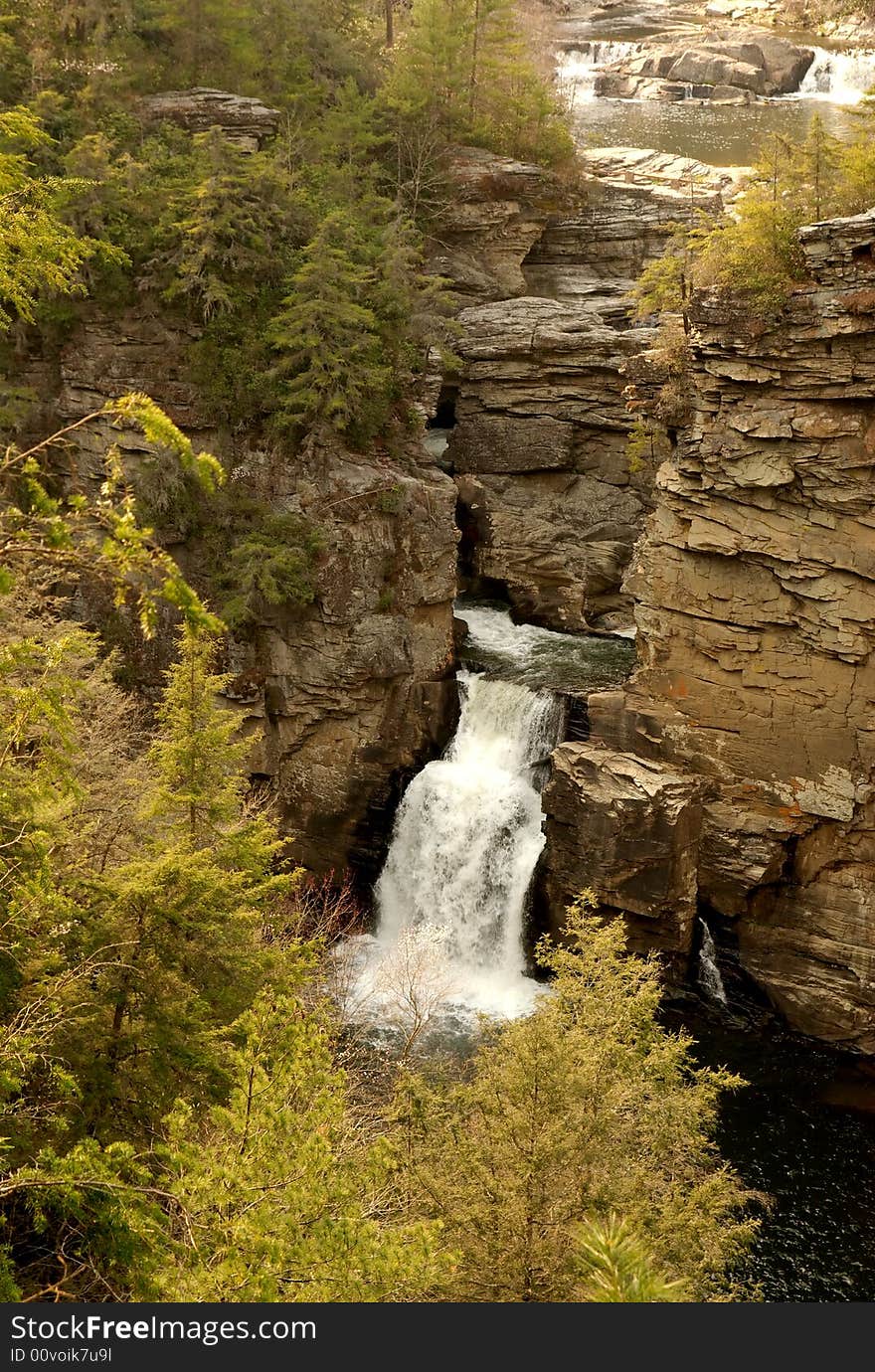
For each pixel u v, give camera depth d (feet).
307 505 138.31
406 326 149.48
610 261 192.65
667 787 120.37
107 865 78.79
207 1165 48.19
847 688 116.26
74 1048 59.47
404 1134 67.56
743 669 122.01
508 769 136.77
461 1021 119.55
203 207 140.15
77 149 143.33
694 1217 65.21
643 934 123.85
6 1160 48.14
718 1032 122.31
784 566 117.19
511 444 171.01
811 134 121.60
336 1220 46.11
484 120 195.11
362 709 139.95
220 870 67.82
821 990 119.44
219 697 138.41
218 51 179.83
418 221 187.62
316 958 77.61
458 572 170.50
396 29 246.68
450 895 135.33
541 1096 61.46
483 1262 59.16
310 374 137.28
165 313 143.54
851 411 111.75
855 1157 103.81
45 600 104.94
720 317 115.03
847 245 107.24
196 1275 44.45
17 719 55.47
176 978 62.54
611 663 148.05
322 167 169.78
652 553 127.13
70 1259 56.44
